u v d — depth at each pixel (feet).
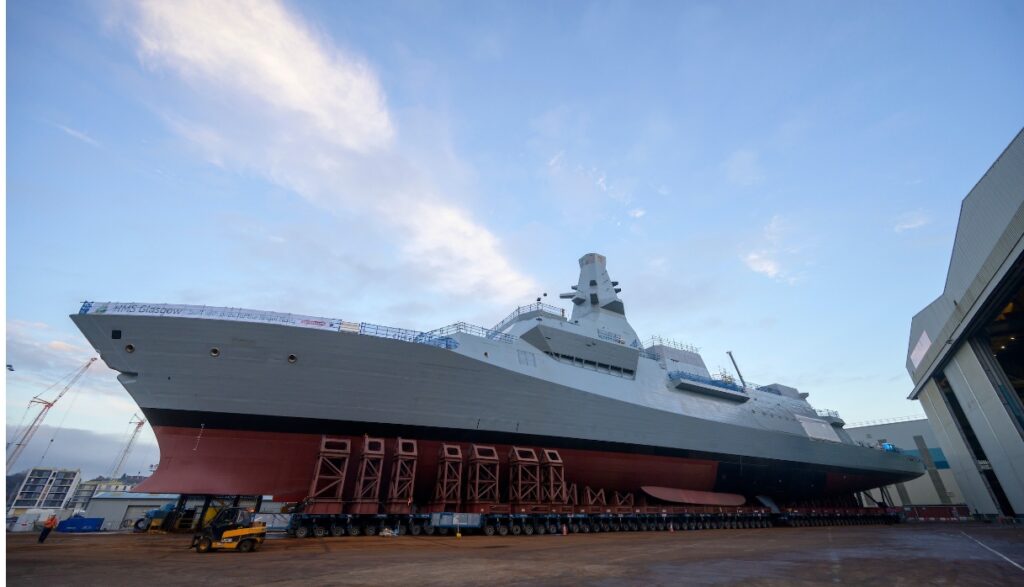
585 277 126.93
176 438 68.03
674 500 103.04
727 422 117.60
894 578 38.68
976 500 136.56
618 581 36.17
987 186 81.00
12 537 73.51
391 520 69.87
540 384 86.58
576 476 91.04
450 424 78.38
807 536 88.12
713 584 35.35
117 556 47.09
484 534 74.18
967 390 113.50
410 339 77.10
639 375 109.81
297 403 70.54
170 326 66.49
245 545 51.72
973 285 89.76
